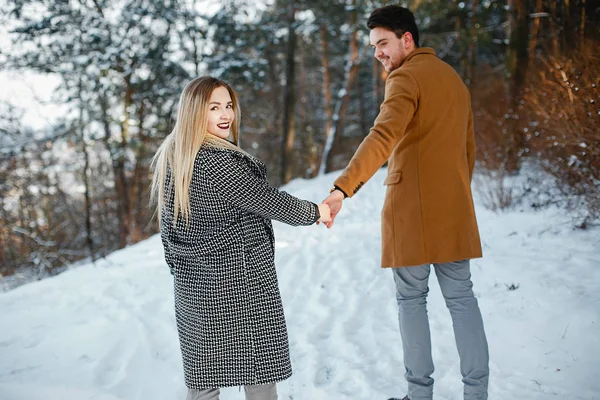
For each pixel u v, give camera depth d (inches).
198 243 79.4
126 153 553.0
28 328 145.7
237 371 79.1
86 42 507.5
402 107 85.2
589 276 141.2
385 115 85.0
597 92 164.1
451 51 653.3
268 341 80.0
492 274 154.9
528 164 249.9
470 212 89.8
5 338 138.8
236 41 573.9
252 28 570.3
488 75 458.9
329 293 163.6
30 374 115.6
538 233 186.1
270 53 696.4
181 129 80.2
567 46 233.6
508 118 263.4
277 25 617.3
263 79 581.9
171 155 82.4
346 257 198.4
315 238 233.8
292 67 606.5
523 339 117.7
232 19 552.7
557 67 183.0
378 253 200.2
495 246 181.8
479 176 266.8
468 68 593.9
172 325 141.7
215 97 82.0
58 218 697.6
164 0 526.3
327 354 123.6
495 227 205.2
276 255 211.0
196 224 79.4
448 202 87.8
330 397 103.1
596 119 164.9
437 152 88.3
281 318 82.0
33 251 569.3
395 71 89.9
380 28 94.3
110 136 573.0
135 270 201.0
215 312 78.9
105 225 717.3
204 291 79.4
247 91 641.6
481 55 665.6
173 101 559.2
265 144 855.1
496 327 125.0
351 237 229.8
